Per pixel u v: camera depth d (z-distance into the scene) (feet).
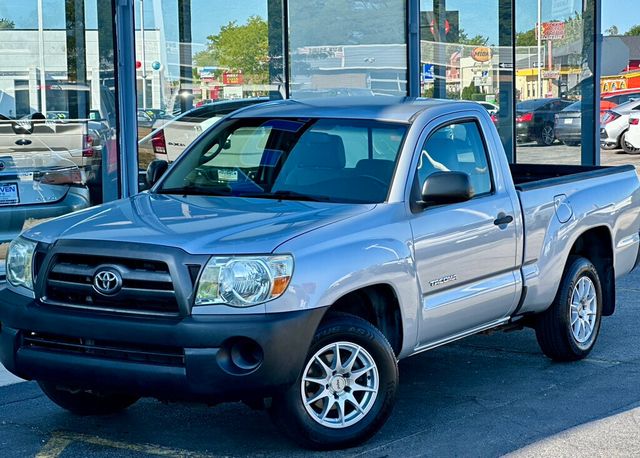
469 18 48.70
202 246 17.11
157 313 16.99
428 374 24.20
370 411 18.51
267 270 16.92
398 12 45.78
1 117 33.94
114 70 35.99
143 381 16.87
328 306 17.47
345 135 21.24
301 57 43.42
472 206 21.31
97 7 35.60
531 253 23.03
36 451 18.71
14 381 23.71
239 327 16.61
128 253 17.16
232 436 19.49
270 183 20.97
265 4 42.09
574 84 52.95
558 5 52.03
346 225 18.45
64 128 35.14
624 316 30.78
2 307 18.43
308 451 18.42
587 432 19.62
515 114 50.93
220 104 40.73
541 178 29.50
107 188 36.17
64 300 17.85
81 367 17.30
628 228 26.91
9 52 34.30
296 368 17.08
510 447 18.72
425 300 19.86
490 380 23.59
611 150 97.19
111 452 18.62
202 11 40.09
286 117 22.40
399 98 23.15
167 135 38.81
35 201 34.35
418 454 18.29
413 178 20.13
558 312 24.35
